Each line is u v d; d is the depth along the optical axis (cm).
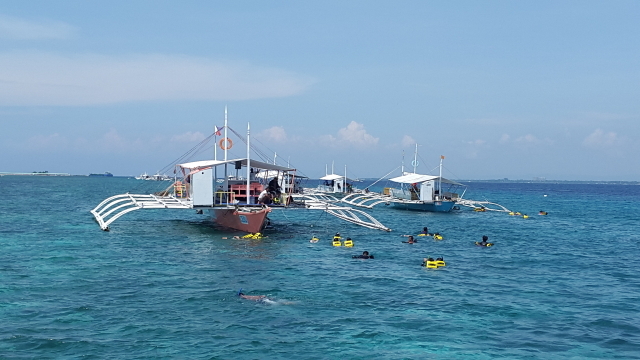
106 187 19425
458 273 3100
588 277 3061
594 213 8856
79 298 2338
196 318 2073
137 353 1694
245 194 5144
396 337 1902
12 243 4000
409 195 8512
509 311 2270
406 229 5628
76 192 14362
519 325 2075
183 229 5159
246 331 1931
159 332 1900
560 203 12462
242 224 4844
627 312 2286
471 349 1797
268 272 2994
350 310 2239
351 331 1958
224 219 5341
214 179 4844
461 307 2320
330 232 5153
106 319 2038
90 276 2802
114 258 3384
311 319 2098
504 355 1745
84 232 4784
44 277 2753
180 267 3106
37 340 1792
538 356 1744
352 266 3244
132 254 3556
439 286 2730
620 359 1725
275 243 4234
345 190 11756
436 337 1911
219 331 1925
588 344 1867
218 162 4909
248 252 3728
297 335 1902
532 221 7038
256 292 2506
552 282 2894
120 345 1762
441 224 6334
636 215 8419
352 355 1719
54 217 6303
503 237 5053
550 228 6062
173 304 2267
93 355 1670
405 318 2136
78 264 3144
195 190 4569
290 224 6041
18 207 7944
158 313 2131
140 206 4781
